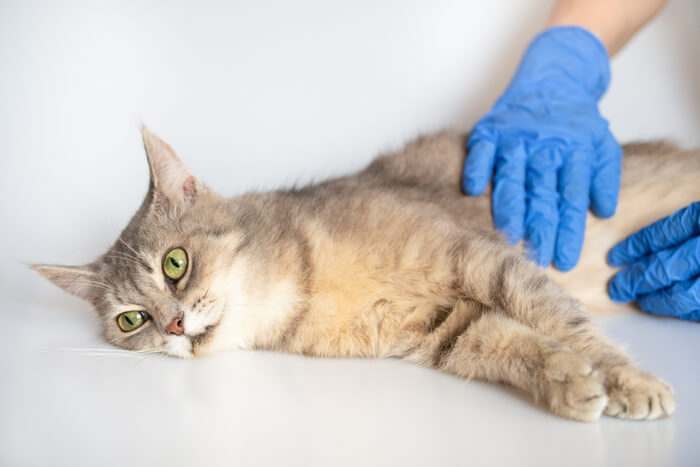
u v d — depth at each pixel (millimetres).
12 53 851
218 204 626
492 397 499
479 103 898
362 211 595
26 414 489
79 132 864
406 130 897
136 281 598
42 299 754
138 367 569
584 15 796
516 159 676
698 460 420
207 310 579
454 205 655
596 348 503
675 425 456
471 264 558
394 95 897
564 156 683
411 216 590
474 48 892
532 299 532
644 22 823
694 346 568
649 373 479
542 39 782
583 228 651
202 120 881
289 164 891
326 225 593
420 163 699
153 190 622
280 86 889
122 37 864
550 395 475
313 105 895
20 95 855
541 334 505
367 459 429
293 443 446
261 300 586
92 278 636
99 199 861
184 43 873
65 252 837
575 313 527
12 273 804
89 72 862
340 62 891
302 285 583
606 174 673
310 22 882
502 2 883
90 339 634
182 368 565
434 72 896
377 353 578
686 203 668
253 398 504
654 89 899
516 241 638
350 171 890
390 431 456
